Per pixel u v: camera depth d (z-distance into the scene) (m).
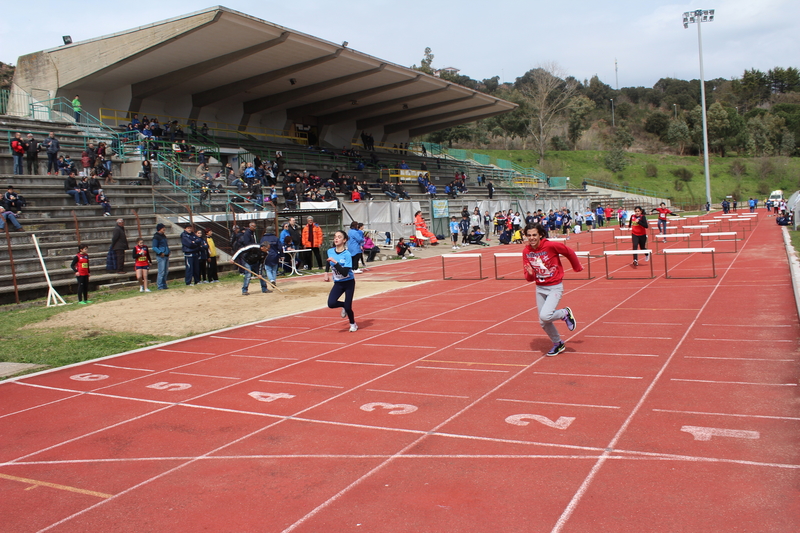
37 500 4.41
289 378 7.52
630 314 10.27
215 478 4.62
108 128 28.53
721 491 3.89
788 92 122.06
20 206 17.95
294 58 31.69
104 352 9.55
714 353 7.38
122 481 4.67
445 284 16.45
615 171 80.50
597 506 3.79
